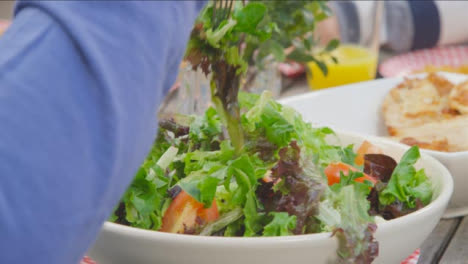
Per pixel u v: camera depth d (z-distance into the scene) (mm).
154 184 837
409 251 832
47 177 402
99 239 773
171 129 993
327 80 2078
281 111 959
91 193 426
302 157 829
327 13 1769
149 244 738
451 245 1051
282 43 1652
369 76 2111
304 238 722
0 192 391
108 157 423
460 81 1579
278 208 810
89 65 413
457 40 2580
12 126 394
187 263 738
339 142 1095
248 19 765
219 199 839
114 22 428
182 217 829
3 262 396
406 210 910
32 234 402
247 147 894
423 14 2531
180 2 463
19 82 401
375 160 979
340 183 887
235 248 714
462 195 1107
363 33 2109
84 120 413
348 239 734
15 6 447
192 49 775
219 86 808
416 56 2242
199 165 912
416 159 930
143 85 438
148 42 438
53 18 419
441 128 1316
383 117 1539
